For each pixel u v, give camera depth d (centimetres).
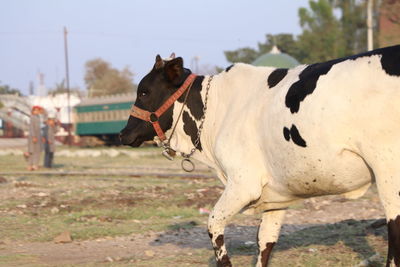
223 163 678
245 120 659
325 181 595
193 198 1493
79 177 2239
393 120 523
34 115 2608
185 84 741
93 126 5969
